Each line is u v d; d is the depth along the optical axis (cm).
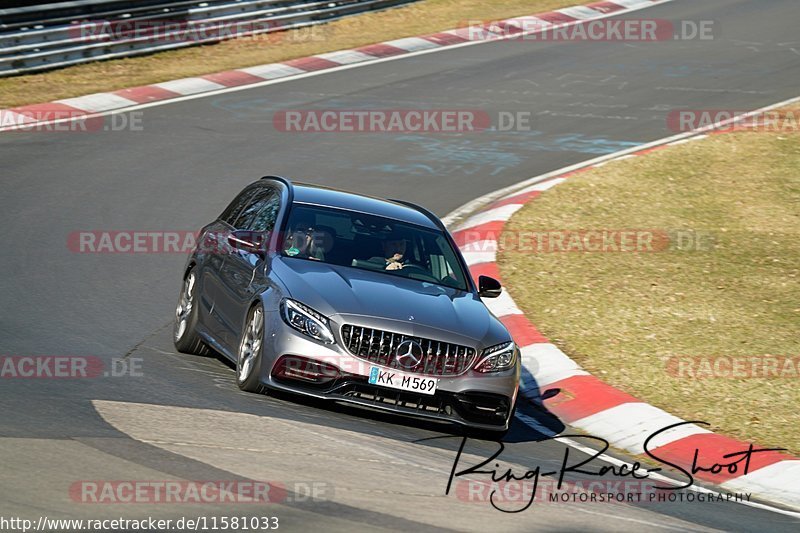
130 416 2600
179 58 8750
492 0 11762
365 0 10725
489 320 3128
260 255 3238
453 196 6025
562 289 4725
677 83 8850
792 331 4319
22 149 6209
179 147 6544
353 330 2886
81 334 3550
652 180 6394
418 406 2898
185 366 3331
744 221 5856
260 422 2706
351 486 2253
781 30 10819
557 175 6525
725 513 2684
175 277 4450
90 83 7806
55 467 2091
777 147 7044
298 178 6088
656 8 11775
